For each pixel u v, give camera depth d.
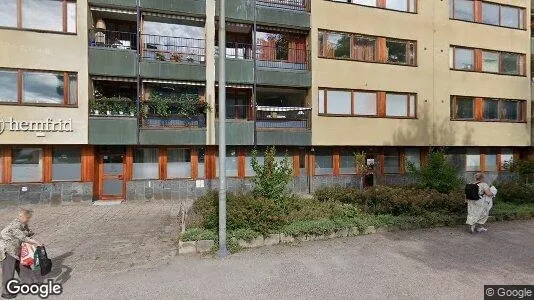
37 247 5.01
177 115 13.84
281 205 9.05
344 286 5.23
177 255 6.74
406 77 17.16
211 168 14.71
